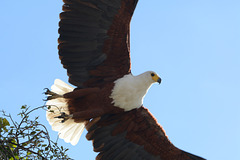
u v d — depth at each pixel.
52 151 9.55
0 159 8.83
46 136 9.66
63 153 9.60
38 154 9.46
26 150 9.45
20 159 9.41
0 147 9.33
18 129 9.46
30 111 9.66
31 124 9.59
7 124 9.89
